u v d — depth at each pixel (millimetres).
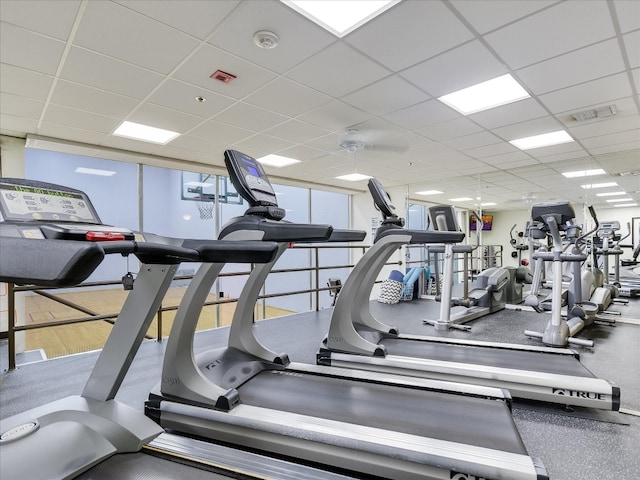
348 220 8828
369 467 1470
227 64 2666
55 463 1150
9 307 2953
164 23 2172
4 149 4070
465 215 7949
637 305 5844
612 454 1699
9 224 1052
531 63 2689
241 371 2256
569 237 4125
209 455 1407
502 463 1322
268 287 8164
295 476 1369
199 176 6727
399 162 5742
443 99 3344
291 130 4168
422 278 7000
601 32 2297
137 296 1531
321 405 1854
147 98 3209
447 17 2150
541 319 4859
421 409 1810
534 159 5492
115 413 1427
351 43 2420
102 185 6270
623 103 3426
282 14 2115
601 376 2703
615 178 6020
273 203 2139
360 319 3533
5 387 2617
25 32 2215
